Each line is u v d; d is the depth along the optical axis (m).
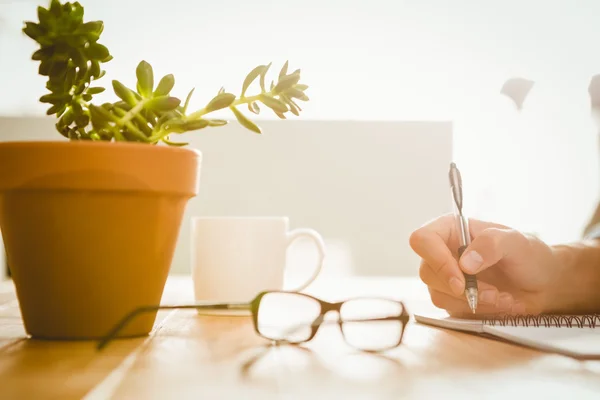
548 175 2.51
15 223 0.53
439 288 0.80
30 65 2.25
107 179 0.52
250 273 0.82
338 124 2.05
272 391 0.38
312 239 0.90
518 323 0.64
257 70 0.62
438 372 0.44
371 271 2.03
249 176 2.04
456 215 0.78
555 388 0.39
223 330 0.66
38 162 0.51
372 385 0.40
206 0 2.44
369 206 2.04
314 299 0.58
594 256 0.88
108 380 0.40
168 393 0.37
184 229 2.01
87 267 0.53
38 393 0.36
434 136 2.05
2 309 0.83
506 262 0.78
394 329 0.54
